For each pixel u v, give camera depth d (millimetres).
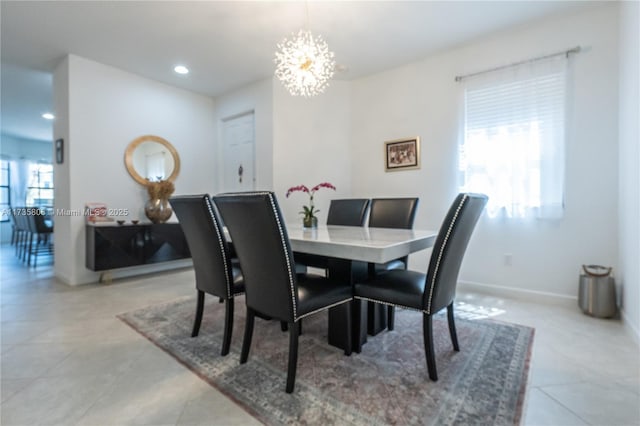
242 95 4371
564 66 2711
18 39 3078
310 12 2664
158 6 2566
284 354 1867
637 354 1846
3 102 4863
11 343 2023
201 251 1936
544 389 1503
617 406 1382
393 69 3799
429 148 3541
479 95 3139
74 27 2869
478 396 1447
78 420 1310
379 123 3943
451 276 1696
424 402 1405
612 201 2559
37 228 4730
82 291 3232
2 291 3230
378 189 3971
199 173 4656
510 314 2523
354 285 1833
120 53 3389
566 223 2752
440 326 2270
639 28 2072
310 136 4098
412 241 1789
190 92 4531
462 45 3238
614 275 2541
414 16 2729
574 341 2014
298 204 4055
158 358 1825
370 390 1498
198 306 2111
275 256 1468
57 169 3691
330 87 4148
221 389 1519
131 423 1293
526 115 2883
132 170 3939
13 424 1285
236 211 1514
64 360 1805
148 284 3523
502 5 2578
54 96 3715
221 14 2686
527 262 2938
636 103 2123
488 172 3082
